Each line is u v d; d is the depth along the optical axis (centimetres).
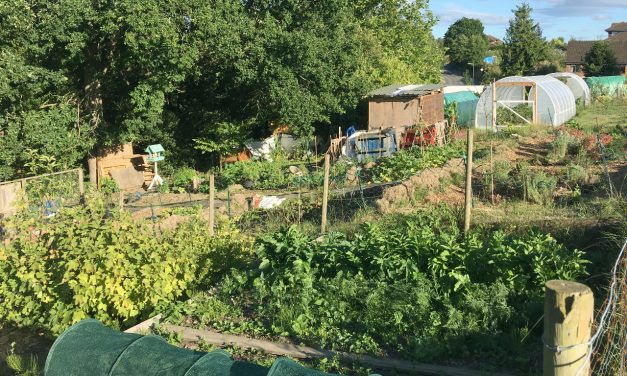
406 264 774
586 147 2042
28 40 1917
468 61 8894
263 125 3144
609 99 4262
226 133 2719
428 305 702
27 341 812
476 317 676
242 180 2231
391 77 3550
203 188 2192
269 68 2330
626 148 2141
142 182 2619
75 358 484
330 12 2477
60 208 1105
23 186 1289
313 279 801
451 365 614
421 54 4200
